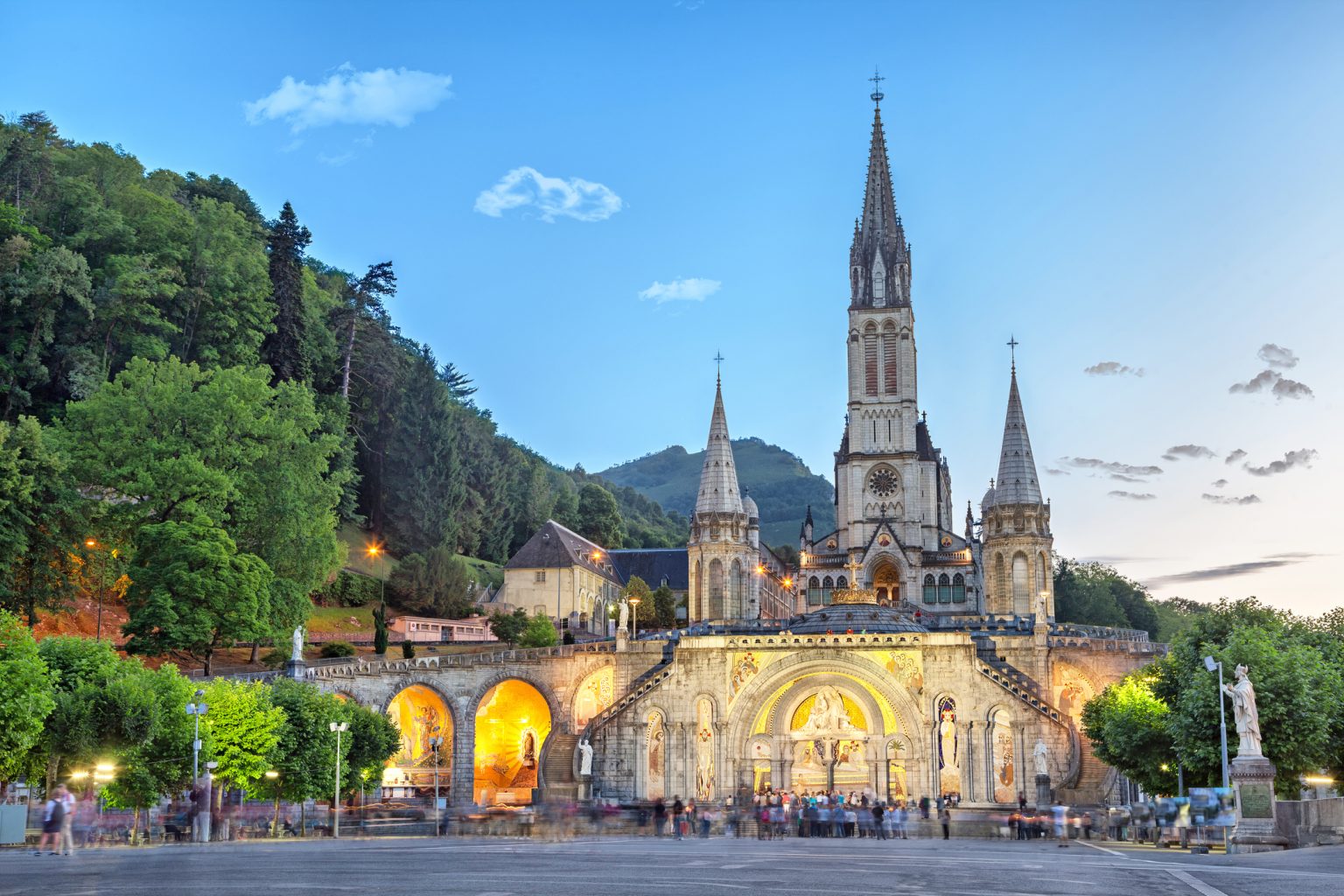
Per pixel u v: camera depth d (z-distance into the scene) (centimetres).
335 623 14588
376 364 19238
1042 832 8562
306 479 11912
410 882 3334
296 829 8494
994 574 16325
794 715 11469
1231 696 6312
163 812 7056
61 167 15000
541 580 18362
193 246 15012
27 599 9800
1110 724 8712
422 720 11994
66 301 13325
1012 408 16675
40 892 2988
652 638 12669
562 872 3759
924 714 11175
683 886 3278
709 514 16775
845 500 19125
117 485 10831
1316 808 6325
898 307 18838
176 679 7512
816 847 5897
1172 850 6112
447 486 18350
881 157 19438
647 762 11481
